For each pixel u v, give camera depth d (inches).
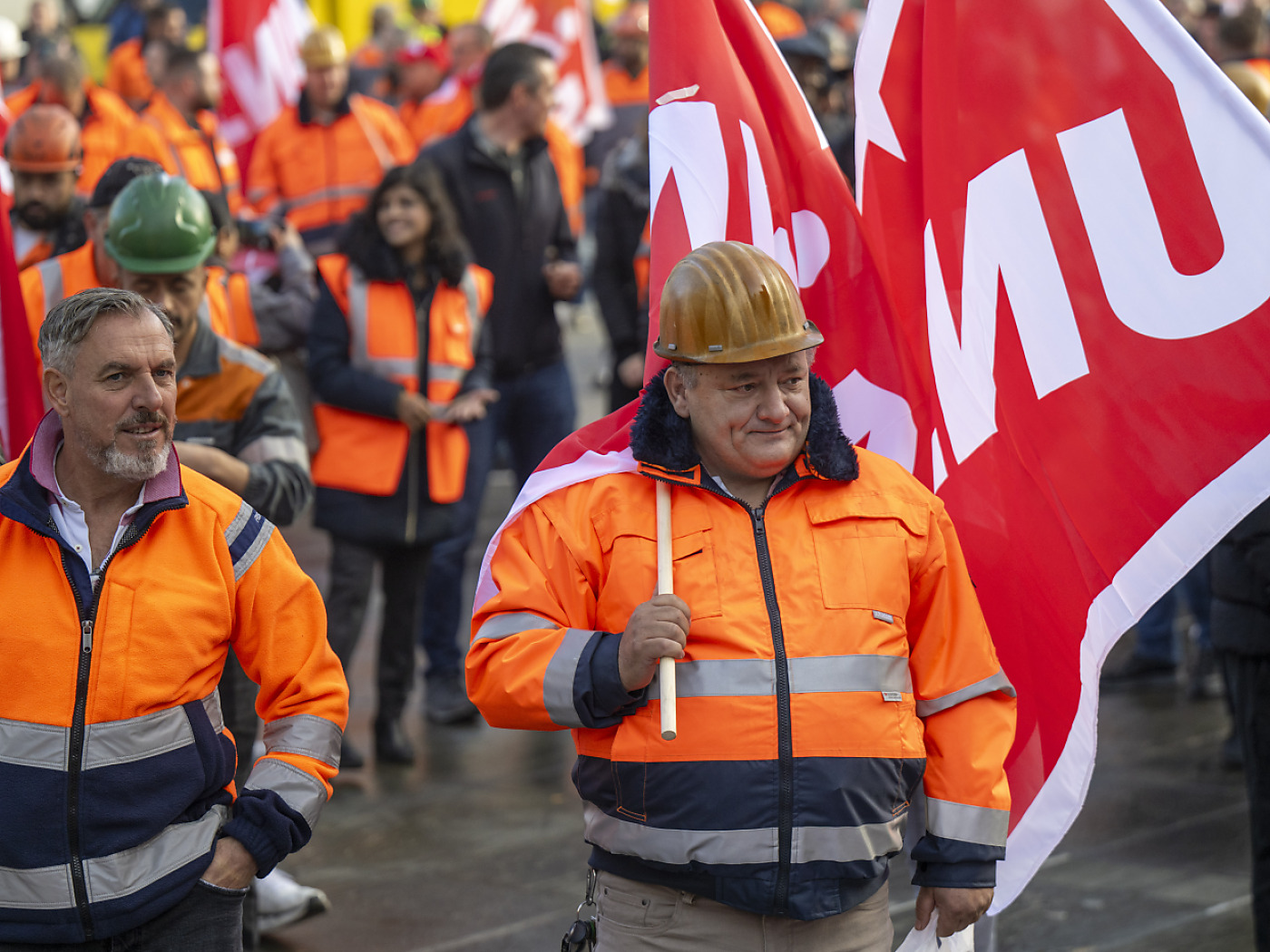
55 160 432.8
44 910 226.8
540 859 466.9
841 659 232.4
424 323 538.6
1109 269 288.7
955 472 300.4
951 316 304.3
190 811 239.8
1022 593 292.8
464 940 404.2
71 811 227.1
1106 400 287.9
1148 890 445.7
